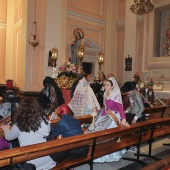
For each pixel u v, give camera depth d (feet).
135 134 15.53
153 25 34.83
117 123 13.12
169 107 24.72
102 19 42.91
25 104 9.15
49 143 8.63
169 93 29.99
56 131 10.70
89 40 40.19
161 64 33.27
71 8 38.52
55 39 34.58
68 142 8.92
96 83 25.18
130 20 38.06
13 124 9.21
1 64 45.65
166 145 17.83
